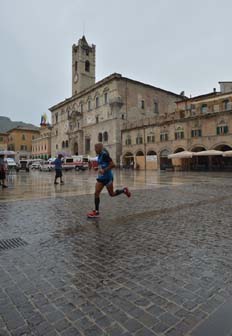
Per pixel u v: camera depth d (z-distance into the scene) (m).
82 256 4.07
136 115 52.44
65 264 3.76
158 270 3.53
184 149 38.88
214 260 3.88
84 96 59.78
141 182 18.02
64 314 2.52
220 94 37.03
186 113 39.84
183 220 6.41
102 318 2.45
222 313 2.51
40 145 86.06
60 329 2.29
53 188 14.08
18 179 21.84
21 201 9.41
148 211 7.49
